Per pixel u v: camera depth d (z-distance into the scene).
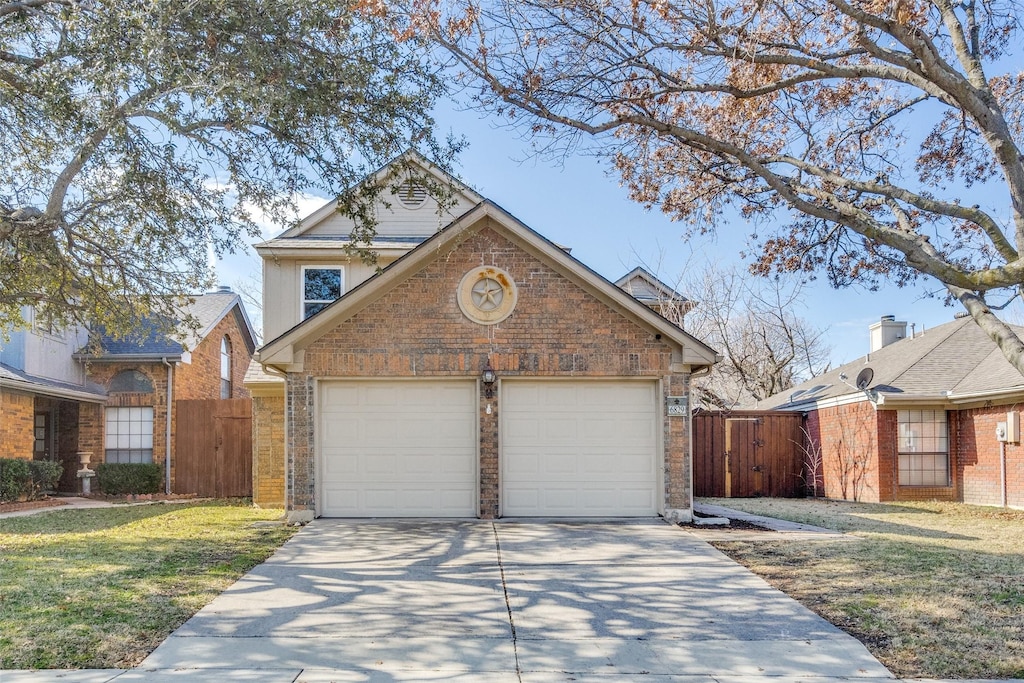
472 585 7.95
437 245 11.57
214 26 7.79
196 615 6.86
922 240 9.16
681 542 10.12
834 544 10.16
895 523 12.55
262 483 15.13
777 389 29.69
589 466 11.94
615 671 5.65
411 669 5.64
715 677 5.55
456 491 11.85
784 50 9.58
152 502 16.33
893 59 8.23
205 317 20.53
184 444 18.02
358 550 9.55
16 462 15.16
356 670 5.61
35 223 9.22
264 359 11.46
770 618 6.92
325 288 16.02
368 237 10.51
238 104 7.87
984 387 15.38
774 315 30.30
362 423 11.90
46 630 6.30
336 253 15.77
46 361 17.06
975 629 6.57
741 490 18.64
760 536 10.71
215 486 17.86
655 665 5.78
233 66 7.83
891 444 16.59
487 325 11.83
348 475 11.83
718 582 8.12
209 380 20.92
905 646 6.17
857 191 10.59
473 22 8.59
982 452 16.08
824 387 20.30
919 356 18.06
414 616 6.93
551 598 7.51
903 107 11.20
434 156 9.89
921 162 11.39
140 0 7.65
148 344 18.58
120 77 7.48
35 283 11.27
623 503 11.91
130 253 10.92
